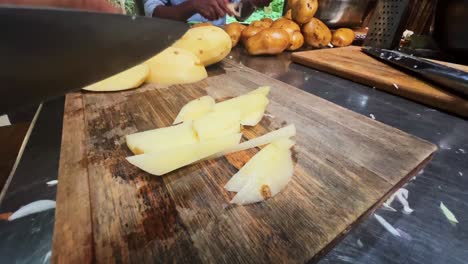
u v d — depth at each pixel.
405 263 0.27
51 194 0.35
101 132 0.45
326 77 0.79
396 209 0.34
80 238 0.27
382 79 0.68
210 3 1.20
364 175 0.36
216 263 0.26
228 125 0.45
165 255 0.26
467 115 0.56
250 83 0.66
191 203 0.32
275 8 1.59
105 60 0.22
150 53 0.24
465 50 0.79
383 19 0.97
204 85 0.64
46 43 0.18
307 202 0.32
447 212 0.33
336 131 0.46
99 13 0.20
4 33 0.16
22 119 0.82
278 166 0.37
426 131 0.52
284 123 0.49
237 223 0.29
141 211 0.31
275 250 0.27
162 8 1.31
